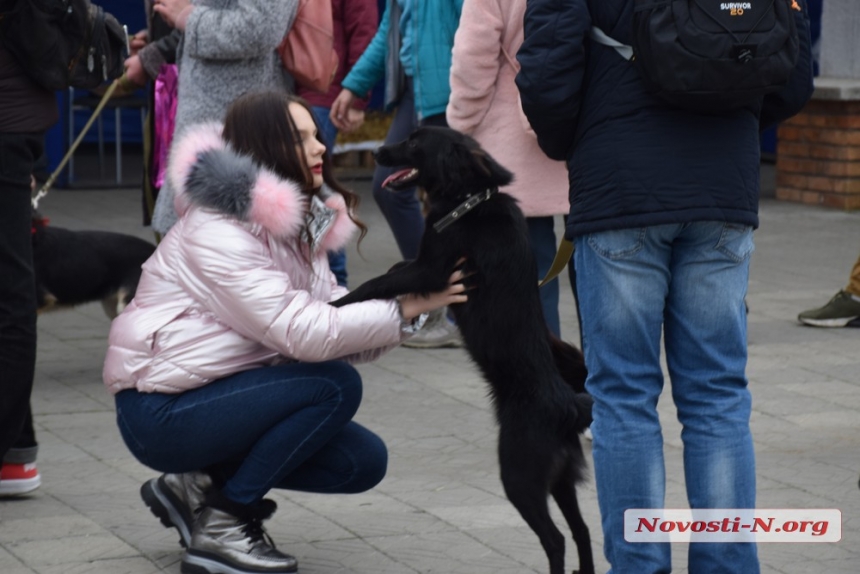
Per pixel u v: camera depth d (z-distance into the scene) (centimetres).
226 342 575
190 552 601
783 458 796
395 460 799
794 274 1429
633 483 536
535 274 609
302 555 637
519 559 630
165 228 963
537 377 588
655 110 523
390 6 1070
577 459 591
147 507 698
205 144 585
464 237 601
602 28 532
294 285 596
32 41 636
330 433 586
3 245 649
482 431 862
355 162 2223
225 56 904
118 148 2092
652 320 538
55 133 2064
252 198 558
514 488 581
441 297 591
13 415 668
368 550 644
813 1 2236
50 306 997
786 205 1934
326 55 955
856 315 1173
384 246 1612
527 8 539
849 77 1959
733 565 538
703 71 500
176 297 579
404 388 976
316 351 563
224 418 574
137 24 2297
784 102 576
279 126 582
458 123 873
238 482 589
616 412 539
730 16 502
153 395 582
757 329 1170
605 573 600
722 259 534
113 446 825
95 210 1859
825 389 965
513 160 860
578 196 539
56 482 750
